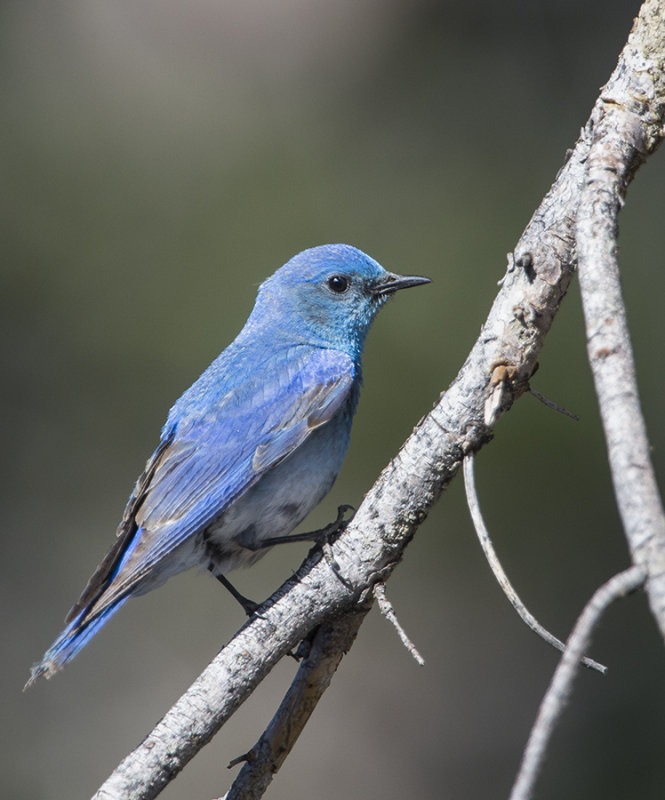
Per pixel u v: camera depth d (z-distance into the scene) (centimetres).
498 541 1392
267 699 1561
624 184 547
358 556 634
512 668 1527
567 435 1289
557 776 1368
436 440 607
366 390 1320
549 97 1524
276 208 1406
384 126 1493
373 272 949
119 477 1532
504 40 1587
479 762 1505
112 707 1534
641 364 1323
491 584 1470
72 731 1521
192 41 1592
